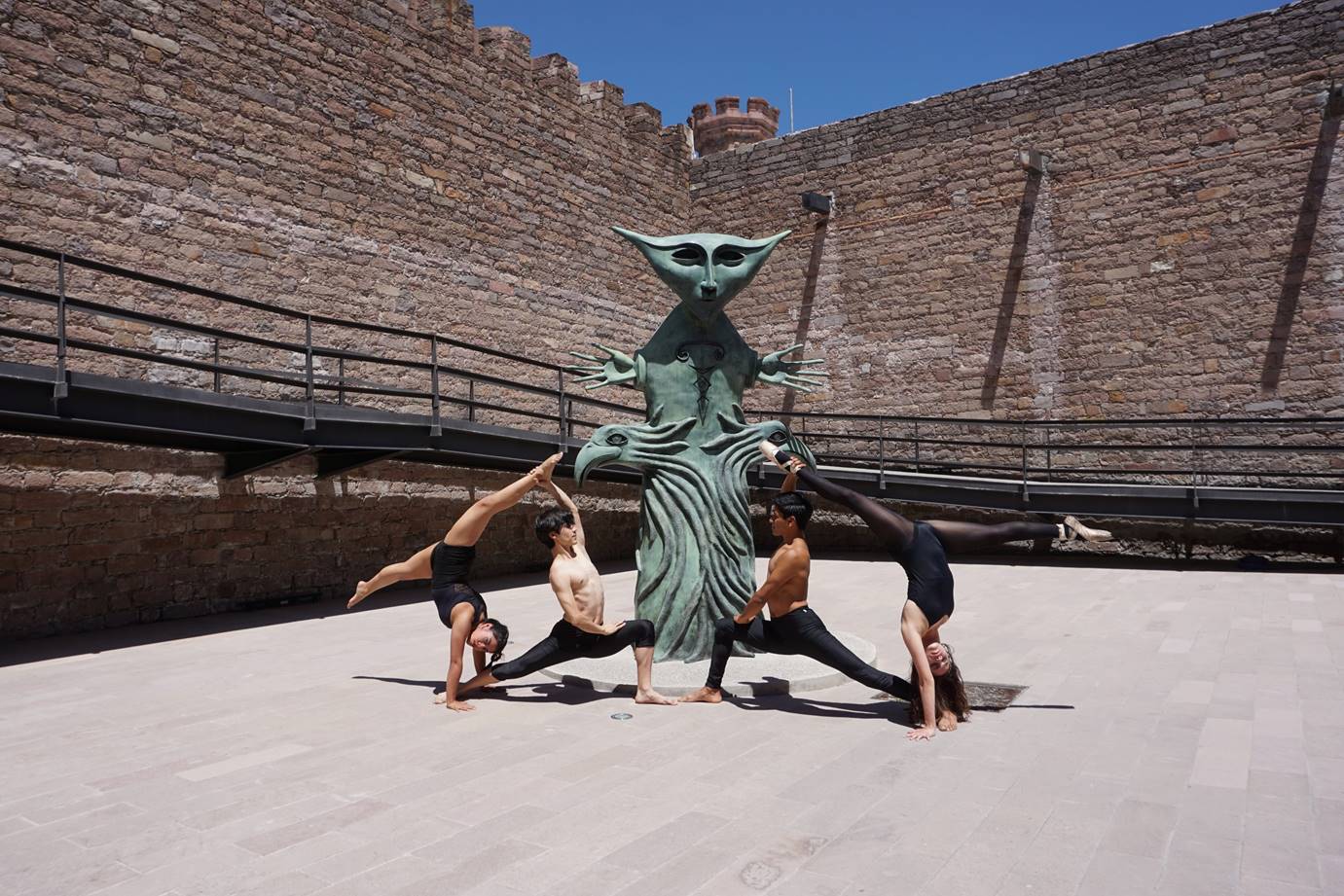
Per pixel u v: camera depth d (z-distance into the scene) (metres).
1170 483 13.28
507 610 9.71
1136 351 13.66
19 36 9.06
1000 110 14.96
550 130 15.20
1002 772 3.95
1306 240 12.48
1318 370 12.31
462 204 13.65
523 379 14.46
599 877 2.95
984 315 14.98
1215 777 3.81
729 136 22.52
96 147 9.60
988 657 6.52
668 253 6.55
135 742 4.72
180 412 7.55
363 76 12.37
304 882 2.95
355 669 6.69
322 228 11.75
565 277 15.32
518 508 13.62
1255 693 5.25
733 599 6.40
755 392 17.25
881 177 16.09
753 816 3.47
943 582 4.71
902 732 4.68
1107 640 7.02
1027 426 14.48
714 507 6.42
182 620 9.49
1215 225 13.14
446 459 11.23
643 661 5.43
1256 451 12.74
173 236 10.20
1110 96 14.02
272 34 11.31
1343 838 3.16
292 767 4.21
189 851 3.22
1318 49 12.49
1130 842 3.16
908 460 15.54
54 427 7.66
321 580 10.99
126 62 9.88
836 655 4.93
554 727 4.88
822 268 16.66
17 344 8.86
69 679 6.54
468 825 3.43
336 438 8.89
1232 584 10.03
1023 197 14.71
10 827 3.49
